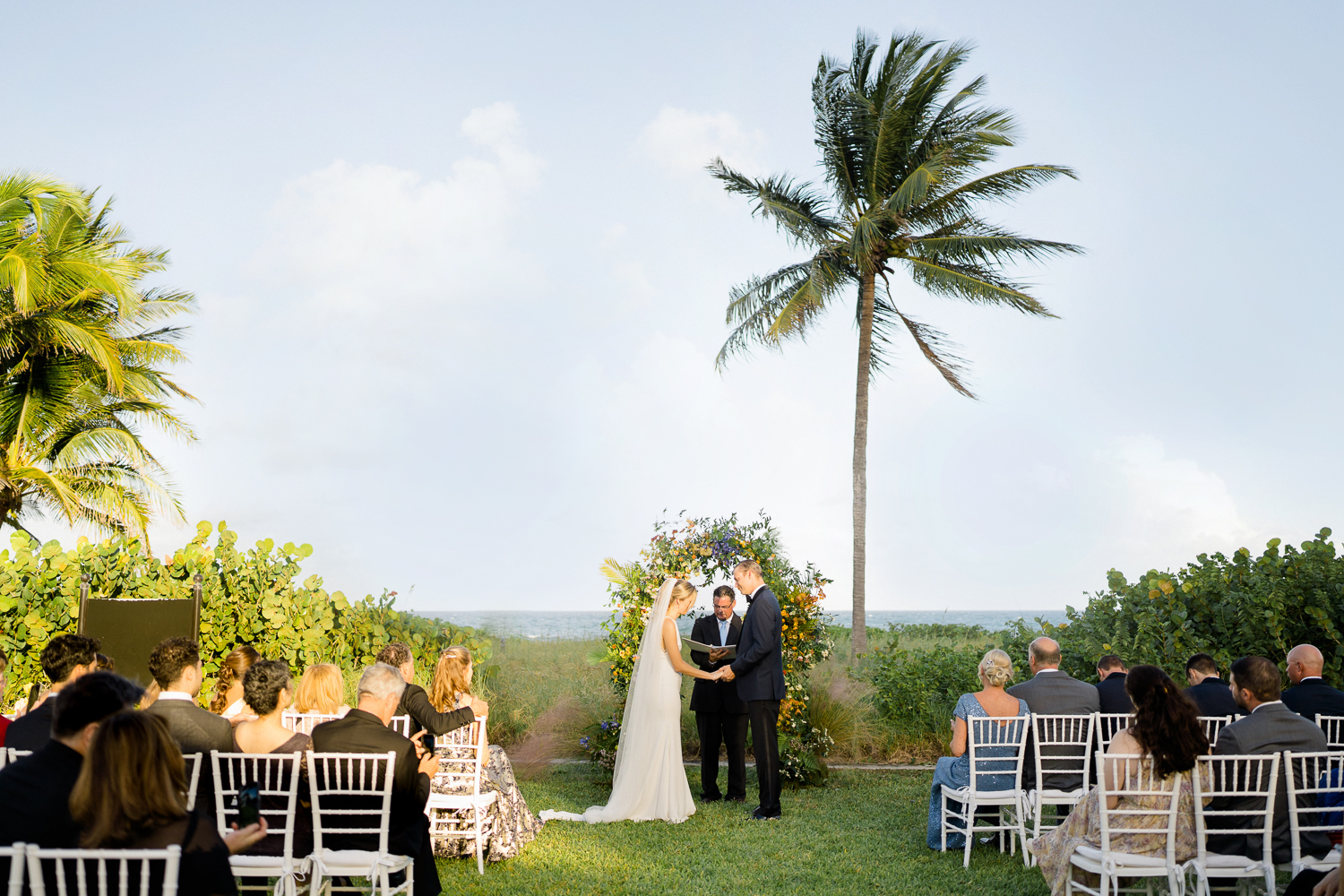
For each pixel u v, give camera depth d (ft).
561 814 23.89
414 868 14.80
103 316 69.31
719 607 27.45
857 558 62.95
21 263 58.65
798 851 20.27
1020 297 61.11
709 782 26.73
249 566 29.55
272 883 14.66
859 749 32.27
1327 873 11.76
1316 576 27.45
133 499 72.54
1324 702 16.80
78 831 8.41
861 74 66.18
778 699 24.31
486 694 34.06
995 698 19.45
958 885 17.51
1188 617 29.50
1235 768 13.65
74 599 26.04
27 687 25.23
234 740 13.85
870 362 69.62
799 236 64.18
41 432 67.21
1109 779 13.87
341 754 13.34
